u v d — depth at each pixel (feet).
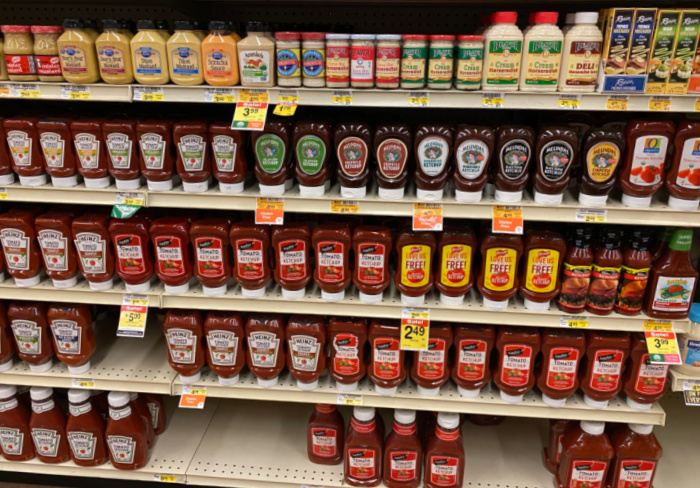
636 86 5.27
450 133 5.67
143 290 6.56
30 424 7.09
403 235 6.04
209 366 6.86
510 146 5.64
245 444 7.59
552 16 5.28
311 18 7.36
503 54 5.32
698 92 5.25
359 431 6.75
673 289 5.89
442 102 5.47
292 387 6.80
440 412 6.76
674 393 8.66
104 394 7.52
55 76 5.74
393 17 7.22
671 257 5.85
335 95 5.53
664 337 5.98
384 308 6.31
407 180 6.50
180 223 6.27
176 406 8.38
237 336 6.59
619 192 6.25
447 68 5.42
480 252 6.26
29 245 6.53
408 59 5.40
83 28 5.62
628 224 6.11
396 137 5.69
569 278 5.99
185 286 6.49
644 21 5.11
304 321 6.48
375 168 6.53
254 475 7.05
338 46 5.40
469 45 5.32
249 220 6.33
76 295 6.61
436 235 6.27
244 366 7.20
